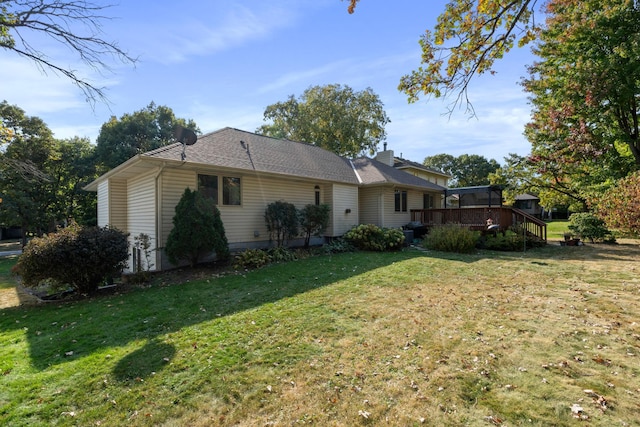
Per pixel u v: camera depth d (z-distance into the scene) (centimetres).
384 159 2341
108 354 369
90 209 2520
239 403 272
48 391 296
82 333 440
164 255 881
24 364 351
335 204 1357
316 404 269
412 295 586
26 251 644
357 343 384
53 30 633
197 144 1030
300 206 1265
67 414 262
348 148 3022
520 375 308
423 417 251
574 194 1761
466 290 618
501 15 436
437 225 1416
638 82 1254
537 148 1750
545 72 1505
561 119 1488
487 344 376
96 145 2573
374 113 3020
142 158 801
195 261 862
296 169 1230
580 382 294
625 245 1356
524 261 943
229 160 1017
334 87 2959
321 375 314
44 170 2142
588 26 1233
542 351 356
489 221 1313
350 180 1448
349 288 636
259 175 1089
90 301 623
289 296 586
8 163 1119
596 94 1262
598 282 665
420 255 1068
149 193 955
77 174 2384
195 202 834
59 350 387
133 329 448
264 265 892
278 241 1090
